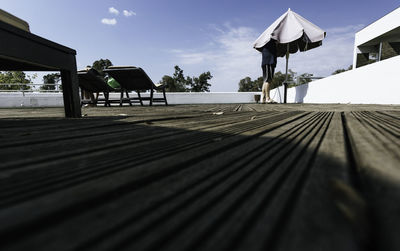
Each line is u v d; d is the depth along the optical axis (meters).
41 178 0.42
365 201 0.28
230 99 14.79
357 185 0.36
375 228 0.24
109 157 0.58
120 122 1.58
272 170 0.45
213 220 0.26
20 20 1.45
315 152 0.60
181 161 0.53
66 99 2.11
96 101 6.98
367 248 0.21
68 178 0.42
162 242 0.22
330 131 1.03
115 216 0.28
